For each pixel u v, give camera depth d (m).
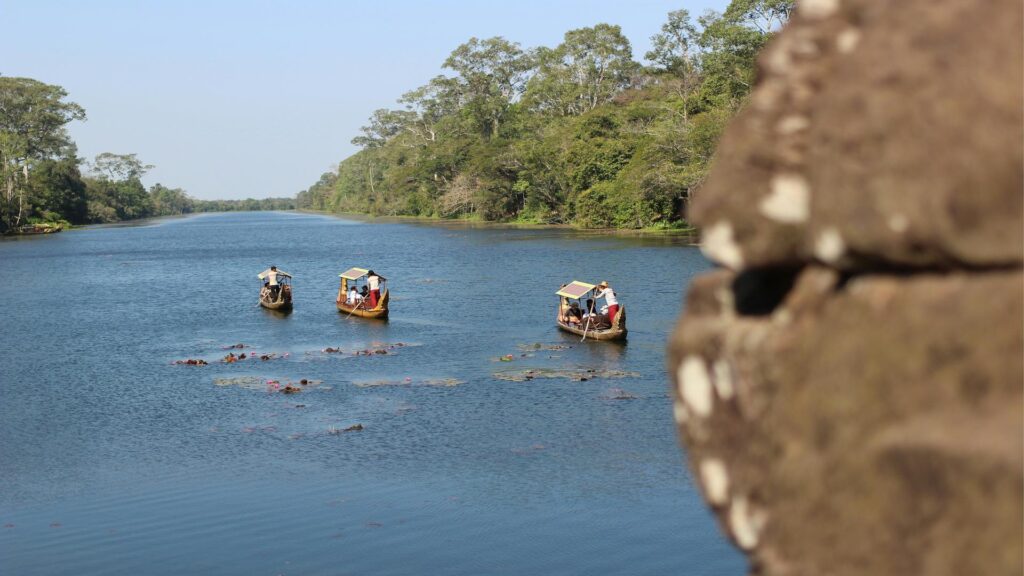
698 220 2.56
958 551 1.90
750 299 2.60
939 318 2.03
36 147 139.00
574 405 19.00
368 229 110.69
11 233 119.19
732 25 60.16
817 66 2.46
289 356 26.19
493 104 120.94
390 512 12.95
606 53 113.19
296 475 14.84
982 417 1.93
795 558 2.23
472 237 81.44
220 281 50.66
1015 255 1.95
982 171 1.97
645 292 37.22
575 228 87.31
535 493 13.52
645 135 82.25
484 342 27.42
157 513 13.20
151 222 180.88
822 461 2.20
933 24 2.13
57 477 15.15
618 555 11.15
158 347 28.50
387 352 26.27
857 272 2.26
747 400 2.43
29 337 31.03
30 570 11.22
